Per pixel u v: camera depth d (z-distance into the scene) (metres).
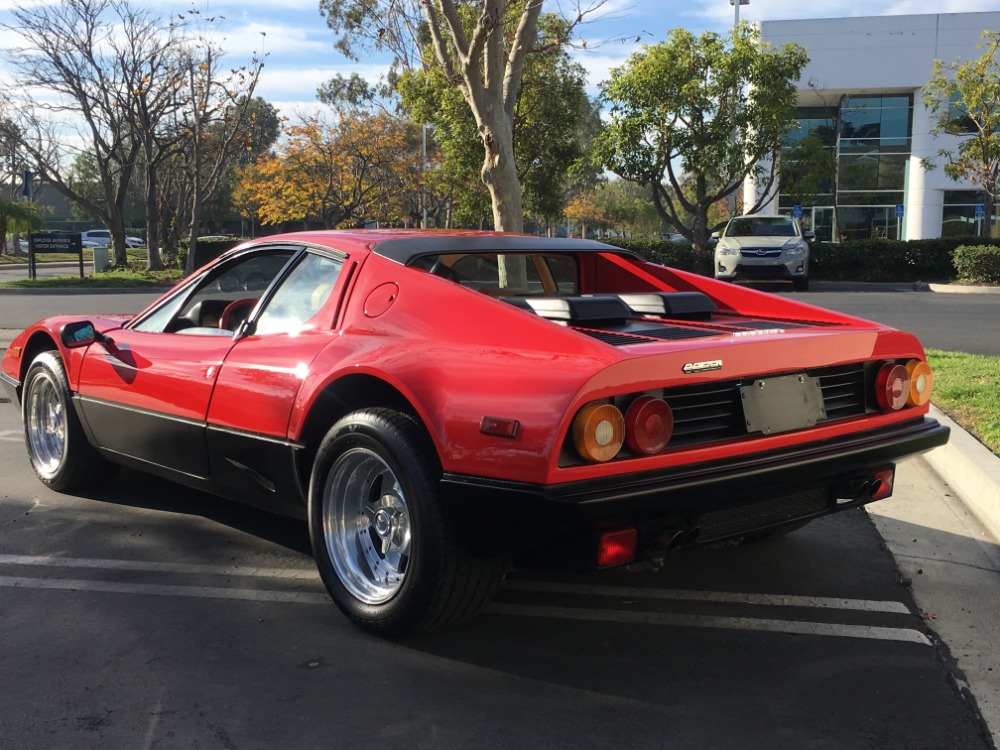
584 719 2.88
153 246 31.95
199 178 29.84
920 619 3.66
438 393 3.09
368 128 34.81
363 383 3.45
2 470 5.88
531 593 3.92
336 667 3.22
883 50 31.89
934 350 9.87
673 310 3.92
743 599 3.86
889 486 3.69
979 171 25.75
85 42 30.38
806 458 3.28
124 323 4.89
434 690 3.06
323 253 3.94
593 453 2.85
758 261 20.17
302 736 2.77
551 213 25.06
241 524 4.78
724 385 3.20
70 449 5.04
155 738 2.76
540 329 3.08
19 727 2.81
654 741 2.75
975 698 3.03
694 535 3.13
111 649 3.35
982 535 4.68
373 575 3.49
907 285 22.27
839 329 3.68
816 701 3.00
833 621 3.64
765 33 32.75
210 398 4.00
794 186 25.25
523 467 2.87
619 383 2.90
